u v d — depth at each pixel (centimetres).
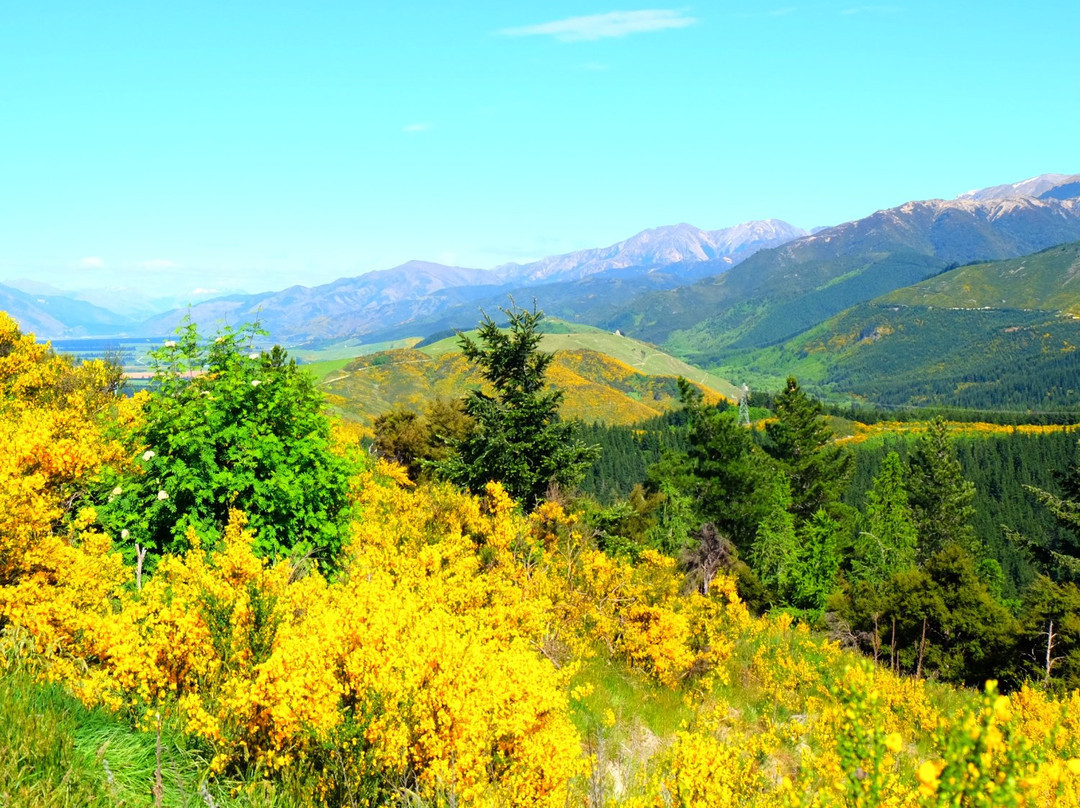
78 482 879
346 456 1620
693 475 4262
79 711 481
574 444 2261
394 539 1301
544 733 576
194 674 543
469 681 523
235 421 1084
